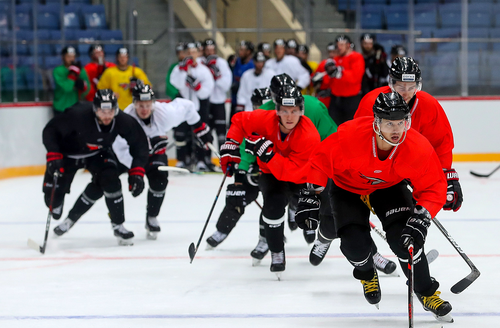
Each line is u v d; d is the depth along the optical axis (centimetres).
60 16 2042
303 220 612
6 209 1350
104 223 1189
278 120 754
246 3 2164
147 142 973
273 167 736
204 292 734
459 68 2155
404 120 541
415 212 574
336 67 1728
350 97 1784
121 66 1898
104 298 711
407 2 2172
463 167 1977
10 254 945
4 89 1867
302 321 621
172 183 1714
